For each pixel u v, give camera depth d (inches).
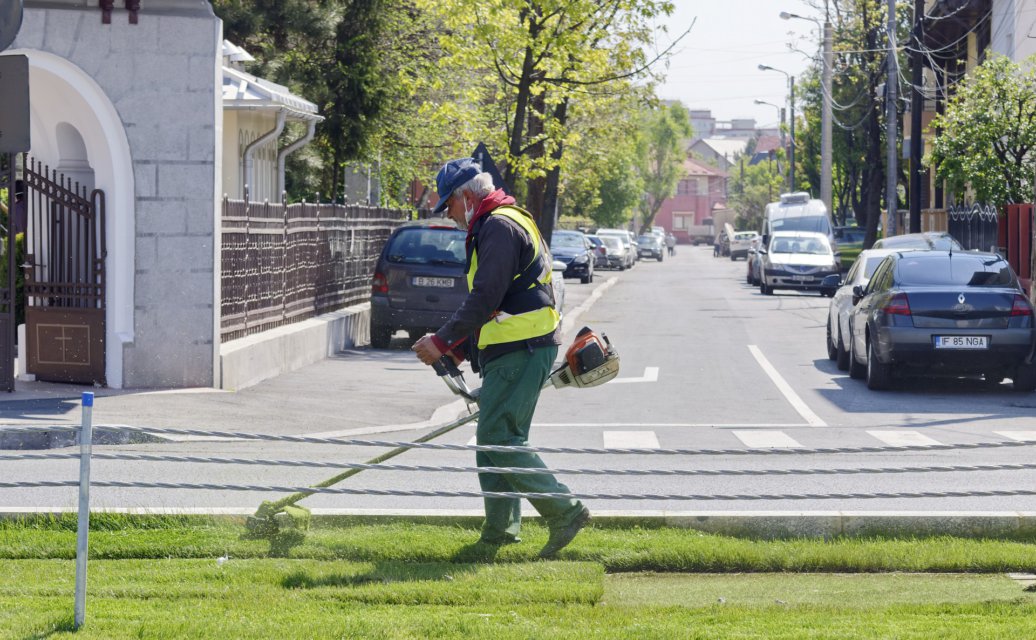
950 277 1897.1
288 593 699.4
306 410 1589.6
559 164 3255.4
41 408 1470.2
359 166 4028.1
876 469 752.3
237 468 1173.7
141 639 599.2
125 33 1628.9
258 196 2940.5
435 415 1612.9
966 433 1472.7
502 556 789.2
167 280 1663.4
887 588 734.5
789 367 2281.0
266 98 2655.0
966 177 3464.6
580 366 789.2
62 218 1669.5
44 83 1636.3
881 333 1866.4
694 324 3294.8
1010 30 4362.7
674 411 1700.3
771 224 6048.2
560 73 3105.3
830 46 6855.3
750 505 984.9
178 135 1652.3
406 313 2440.9
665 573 778.8
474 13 3006.9
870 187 6761.8
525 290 780.0
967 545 821.9
